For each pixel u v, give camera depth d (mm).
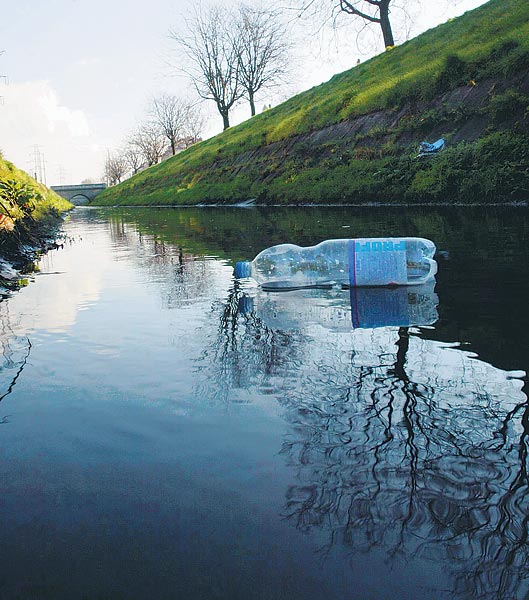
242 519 1253
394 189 12492
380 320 2881
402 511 1257
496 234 5969
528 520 1214
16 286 4578
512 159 10195
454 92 14984
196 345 2607
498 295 3260
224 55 46594
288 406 1842
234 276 4602
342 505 1284
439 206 10641
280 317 3072
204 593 1047
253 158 25828
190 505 1308
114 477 1450
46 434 1723
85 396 2027
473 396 1847
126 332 2908
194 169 32781
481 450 1501
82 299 3893
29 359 2508
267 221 10547
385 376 2072
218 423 1735
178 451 1570
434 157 12344
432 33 22562
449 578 1068
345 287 3854
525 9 16578
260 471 1445
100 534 1221
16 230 7422
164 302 3664
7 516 1299
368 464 1455
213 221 12180
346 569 1097
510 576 1069
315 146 19906
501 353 2256
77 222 17188
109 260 6180
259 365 2268
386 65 23125
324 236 6859
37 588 1076
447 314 2918
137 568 1115
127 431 1716
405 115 16328
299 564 1110
